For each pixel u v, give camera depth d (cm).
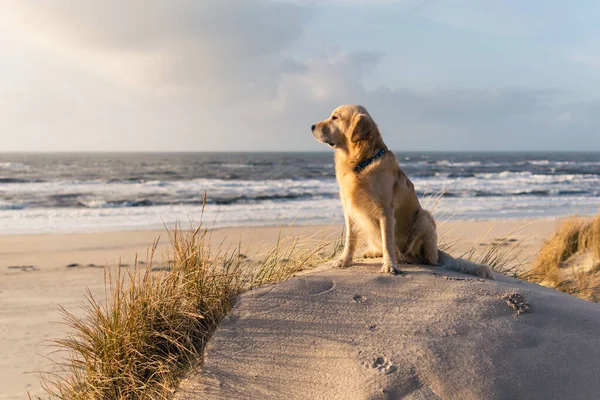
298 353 284
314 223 1562
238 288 362
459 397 243
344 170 414
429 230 424
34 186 2769
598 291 593
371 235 421
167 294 338
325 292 338
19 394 425
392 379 253
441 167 5872
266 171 4828
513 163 7494
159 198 2228
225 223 1536
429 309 312
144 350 311
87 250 1138
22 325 617
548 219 1717
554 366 264
